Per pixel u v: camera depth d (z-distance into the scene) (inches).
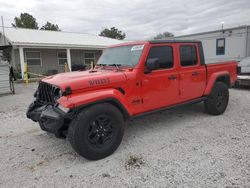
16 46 605.0
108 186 109.1
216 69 214.7
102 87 139.6
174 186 106.0
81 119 127.3
